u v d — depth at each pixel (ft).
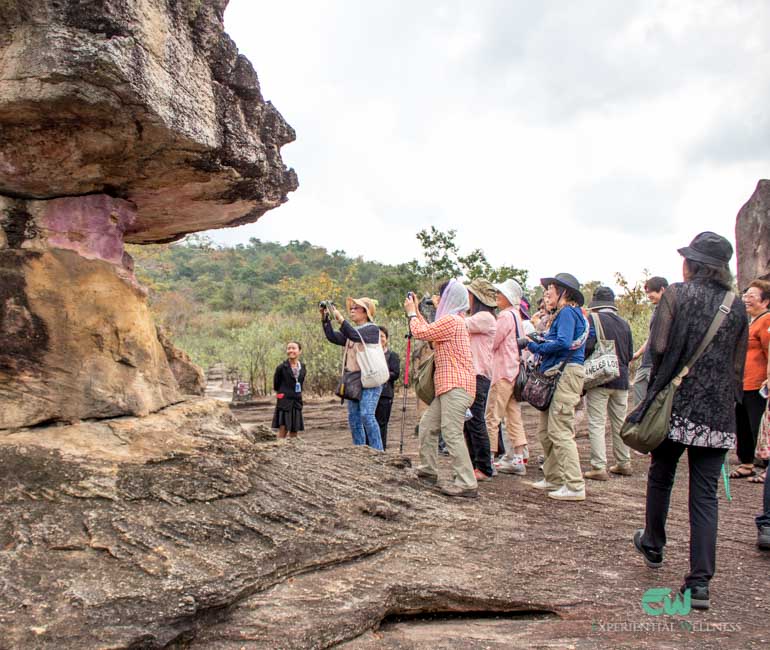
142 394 14.65
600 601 11.68
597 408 21.09
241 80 14.25
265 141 15.69
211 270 201.36
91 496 11.69
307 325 59.57
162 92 11.48
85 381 13.73
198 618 9.68
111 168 13.23
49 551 10.28
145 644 8.86
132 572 10.05
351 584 11.48
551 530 15.07
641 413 11.90
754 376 20.83
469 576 12.24
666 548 14.29
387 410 25.43
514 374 21.45
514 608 11.62
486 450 20.39
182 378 19.47
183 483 12.78
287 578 11.43
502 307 22.17
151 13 11.39
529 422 34.94
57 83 10.39
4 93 10.55
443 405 17.19
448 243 73.72
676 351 11.63
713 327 11.56
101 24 10.46
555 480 18.90
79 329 13.84
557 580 12.42
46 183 13.41
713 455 11.63
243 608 10.33
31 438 12.67
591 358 20.62
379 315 69.36
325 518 13.41
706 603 11.25
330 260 204.13
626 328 21.85
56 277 13.75
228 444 14.96
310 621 10.19
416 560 12.73
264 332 59.98
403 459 18.71
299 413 27.96
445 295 17.95
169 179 14.10
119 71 10.35
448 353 17.15
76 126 11.46
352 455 18.34
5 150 12.07
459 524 14.84
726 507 17.99
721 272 11.97
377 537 13.32
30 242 13.89
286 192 16.94
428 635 10.69
